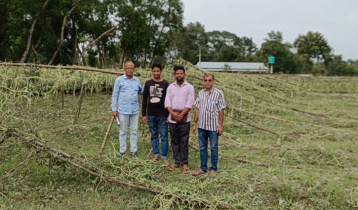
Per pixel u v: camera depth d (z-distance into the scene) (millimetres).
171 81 10297
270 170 5496
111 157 5379
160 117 5750
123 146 5863
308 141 8070
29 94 5652
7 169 5141
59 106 10453
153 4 32562
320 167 6203
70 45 28625
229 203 4199
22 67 6410
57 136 7586
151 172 4980
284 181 4988
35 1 21656
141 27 29297
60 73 7395
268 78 20797
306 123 10656
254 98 13820
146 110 6500
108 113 10047
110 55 31281
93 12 28078
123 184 4625
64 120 8953
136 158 5293
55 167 5172
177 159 5617
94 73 8492
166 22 34188
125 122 5805
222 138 7965
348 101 18516
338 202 4430
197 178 5113
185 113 5402
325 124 11125
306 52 66750
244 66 44156
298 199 4469
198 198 4125
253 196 4484
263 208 4184
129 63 5750
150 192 4473
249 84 15531
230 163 6074
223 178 4992
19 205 4090
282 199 4430
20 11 22453
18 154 5785
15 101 5484
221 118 5215
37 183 4699
